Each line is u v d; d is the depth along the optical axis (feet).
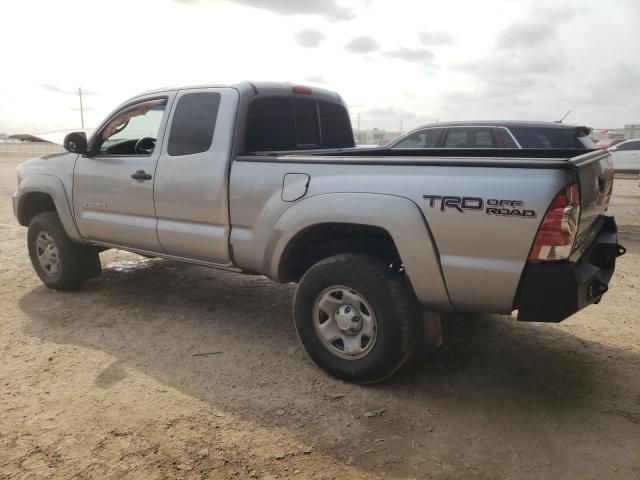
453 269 10.23
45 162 17.89
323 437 9.94
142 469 9.00
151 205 14.85
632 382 11.98
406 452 9.49
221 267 14.10
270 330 15.24
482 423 10.38
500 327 15.25
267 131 14.40
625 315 16.25
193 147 13.99
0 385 11.82
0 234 28.55
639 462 9.18
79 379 12.16
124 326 15.44
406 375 12.35
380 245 12.07
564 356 13.37
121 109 16.20
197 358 13.34
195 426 10.28
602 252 11.93
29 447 9.57
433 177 10.34
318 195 11.62
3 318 15.99
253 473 8.91
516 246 9.62
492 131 27.35
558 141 26.30
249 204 12.88
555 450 9.52
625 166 68.95
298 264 13.23
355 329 11.62
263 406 11.02
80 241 17.26
